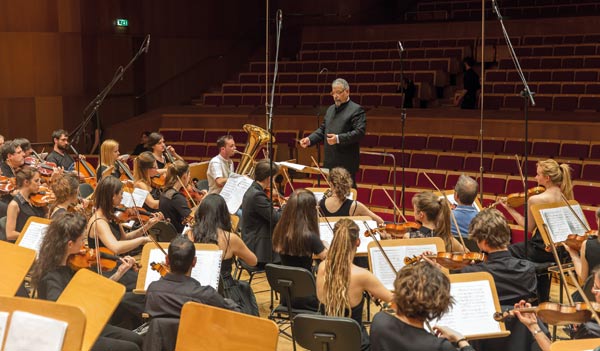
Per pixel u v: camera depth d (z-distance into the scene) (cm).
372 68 1653
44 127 1448
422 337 324
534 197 595
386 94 1467
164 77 1695
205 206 516
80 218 436
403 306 326
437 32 1764
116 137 1466
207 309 354
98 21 1534
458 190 593
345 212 613
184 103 1725
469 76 1412
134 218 628
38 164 845
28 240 526
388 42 1761
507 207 636
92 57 1525
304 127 1342
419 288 322
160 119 1451
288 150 1270
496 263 422
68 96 1480
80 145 1485
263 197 616
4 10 1375
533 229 601
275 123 1360
